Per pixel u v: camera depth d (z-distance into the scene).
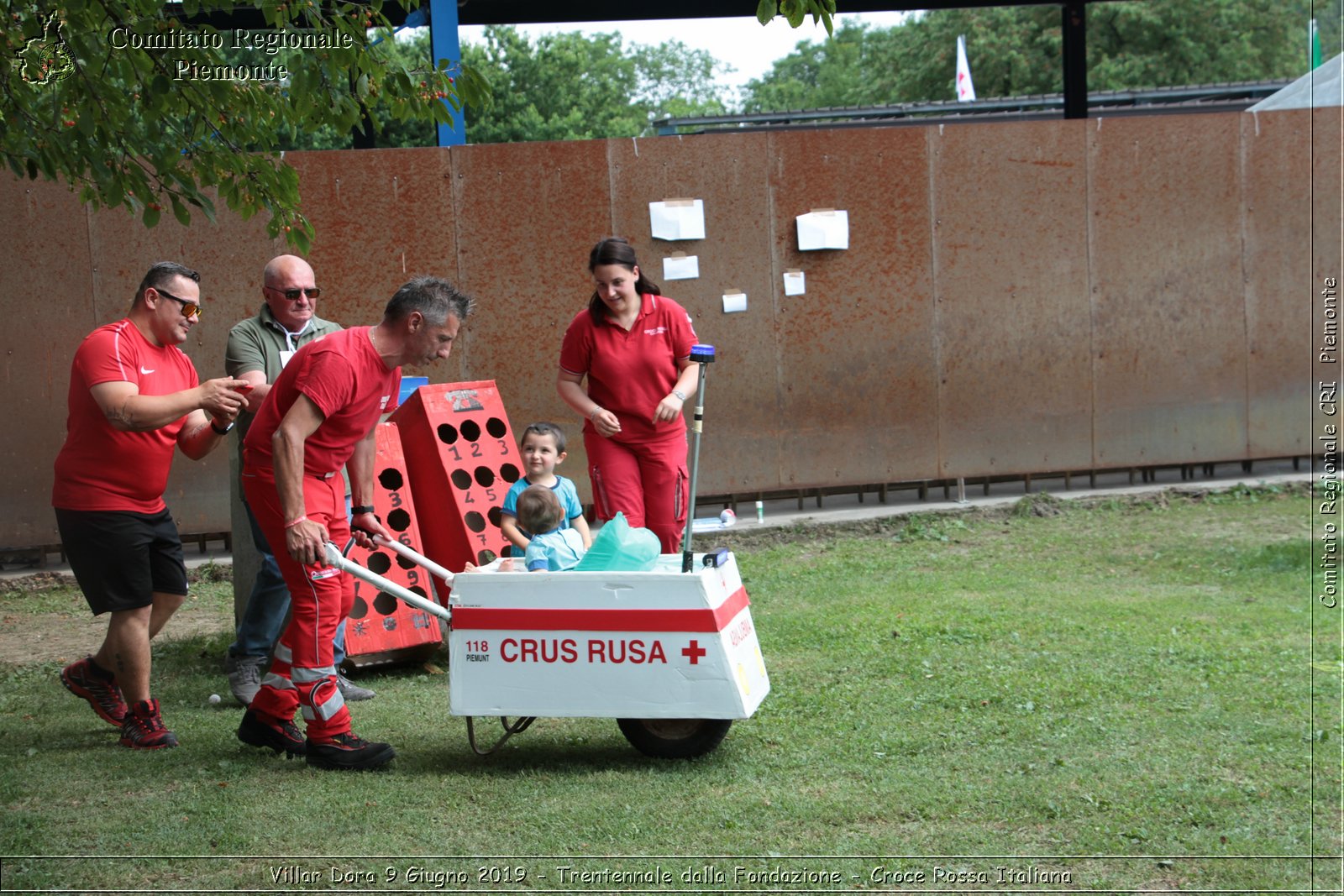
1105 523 9.97
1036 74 46.12
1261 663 5.86
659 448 6.18
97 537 4.99
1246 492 10.73
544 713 4.61
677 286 10.01
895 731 4.98
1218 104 19.11
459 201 9.62
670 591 4.51
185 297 5.10
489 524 6.70
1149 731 4.91
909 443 10.47
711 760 4.72
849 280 10.25
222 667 6.57
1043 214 10.53
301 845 3.99
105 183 4.81
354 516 5.09
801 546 9.69
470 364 9.73
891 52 54.03
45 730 5.45
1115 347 10.75
